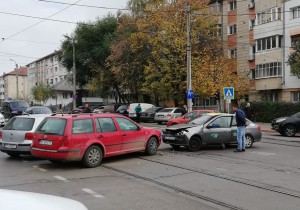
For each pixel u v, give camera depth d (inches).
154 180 353.1
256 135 611.8
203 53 1365.7
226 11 1761.8
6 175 379.2
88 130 429.4
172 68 1341.0
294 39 1371.8
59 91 2908.5
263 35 1486.2
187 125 572.1
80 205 124.9
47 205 114.5
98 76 1971.0
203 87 1278.3
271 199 285.7
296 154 528.1
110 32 1909.4
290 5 1384.1
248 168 414.9
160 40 1350.9
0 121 989.8
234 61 1700.3
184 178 361.7
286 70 1400.1
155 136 519.2
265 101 1268.5
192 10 1338.6
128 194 300.2
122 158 486.9
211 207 264.4
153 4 1405.0
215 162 455.5
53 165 439.5
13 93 4753.9
